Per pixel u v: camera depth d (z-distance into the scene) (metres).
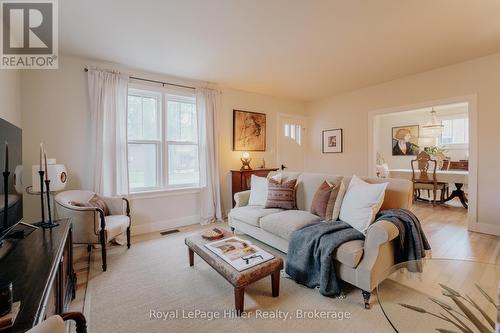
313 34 2.58
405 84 3.99
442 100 3.59
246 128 4.67
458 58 3.26
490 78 3.19
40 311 0.87
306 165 5.70
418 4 2.07
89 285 2.10
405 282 1.83
